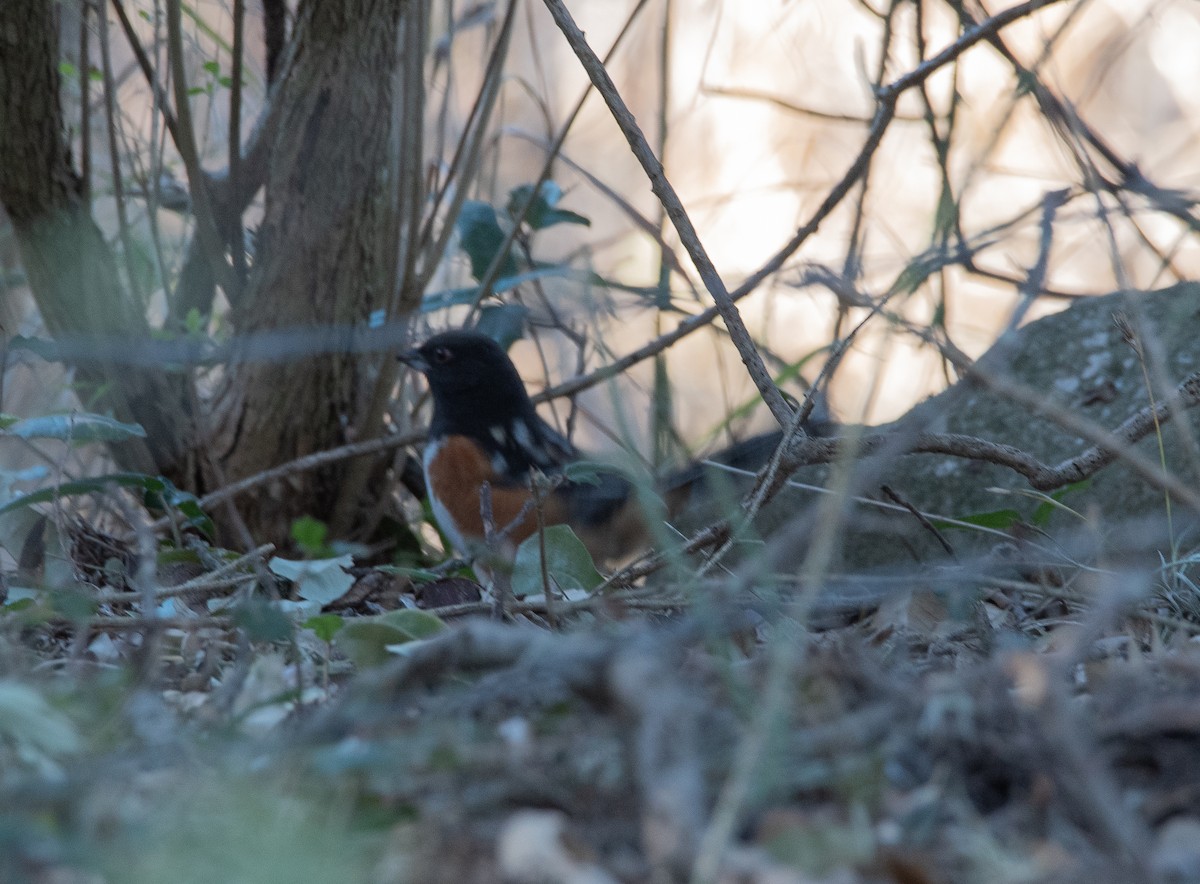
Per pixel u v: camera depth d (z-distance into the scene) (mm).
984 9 6844
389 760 2436
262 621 3502
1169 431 5875
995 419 6367
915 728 2670
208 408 6832
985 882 2217
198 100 8258
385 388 6914
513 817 2457
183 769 2621
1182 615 4535
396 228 6676
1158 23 9422
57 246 6410
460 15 9945
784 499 6664
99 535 6277
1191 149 10914
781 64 10742
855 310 8430
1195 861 2248
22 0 5727
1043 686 2619
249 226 8094
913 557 6316
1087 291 8773
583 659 2652
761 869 2260
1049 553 4996
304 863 2256
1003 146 8523
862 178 6945
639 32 11164
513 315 7637
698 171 11047
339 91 6266
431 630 3863
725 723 2693
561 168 11711
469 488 7121
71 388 7309
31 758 2811
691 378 10508
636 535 7051
